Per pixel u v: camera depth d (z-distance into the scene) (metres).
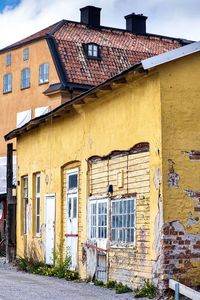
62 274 19.03
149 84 14.83
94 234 17.84
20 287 16.34
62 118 20.52
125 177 16.12
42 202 22.20
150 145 14.73
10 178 25.58
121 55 35.38
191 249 14.27
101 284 16.91
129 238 15.73
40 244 22.20
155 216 14.41
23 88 36.34
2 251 29.00
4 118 37.69
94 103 17.89
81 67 33.47
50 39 33.94
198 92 14.64
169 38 39.31
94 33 36.03
